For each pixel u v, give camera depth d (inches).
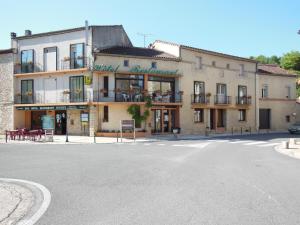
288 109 1815.9
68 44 1250.6
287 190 321.4
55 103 1250.0
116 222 223.3
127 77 1243.2
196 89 1423.5
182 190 320.8
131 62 1242.0
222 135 1316.4
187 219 228.7
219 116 1547.7
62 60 1261.1
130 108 1208.2
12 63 1342.3
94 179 381.1
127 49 1325.0
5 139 1087.6
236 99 1592.0
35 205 271.9
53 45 1280.8
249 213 242.8
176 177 392.2
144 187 335.6
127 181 367.9
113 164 505.0
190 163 516.4
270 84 1754.4
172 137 1173.1
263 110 1739.7
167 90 1341.0
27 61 1327.5
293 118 1834.4
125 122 1029.2
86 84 1198.3
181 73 1352.1
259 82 1708.9
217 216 235.5
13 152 697.6
